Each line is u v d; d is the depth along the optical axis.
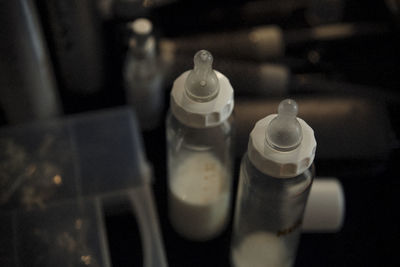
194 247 0.57
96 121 0.60
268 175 0.44
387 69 0.67
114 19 0.67
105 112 0.60
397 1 0.67
